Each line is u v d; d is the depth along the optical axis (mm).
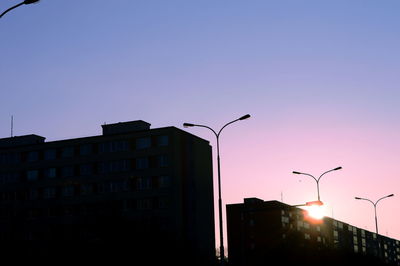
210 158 83438
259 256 99188
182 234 73125
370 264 81312
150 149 75625
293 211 115688
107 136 78562
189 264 52312
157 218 56812
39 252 73000
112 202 69438
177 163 74938
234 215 113062
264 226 109438
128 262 49188
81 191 77875
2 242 62406
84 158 79000
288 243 83438
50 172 80562
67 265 53312
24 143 86125
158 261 49281
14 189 81875
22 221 80062
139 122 79938
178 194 74000
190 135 79188
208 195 81188
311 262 79500
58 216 78250
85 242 53469
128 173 75938
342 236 145125
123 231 51125
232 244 111688
